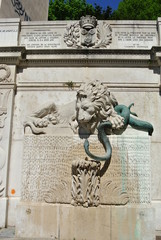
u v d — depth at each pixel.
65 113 6.23
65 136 6.02
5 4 10.56
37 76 8.26
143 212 5.44
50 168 5.88
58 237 5.45
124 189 5.68
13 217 7.21
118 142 5.92
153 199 7.14
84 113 5.86
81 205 5.49
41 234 5.52
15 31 8.66
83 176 5.49
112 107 6.23
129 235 5.36
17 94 8.18
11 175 7.56
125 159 5.82
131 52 8.07
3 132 7.72
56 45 8.57
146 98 7.90
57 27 8.69
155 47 7.85
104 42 8.45
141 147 5.88
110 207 5.48
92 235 5.38
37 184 5.82
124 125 5.98
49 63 8.27
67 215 5.50
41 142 6.02
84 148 5.73
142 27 8.53
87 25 8.48
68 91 8.09
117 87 8.01
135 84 7.99
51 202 5.70
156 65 8.05
